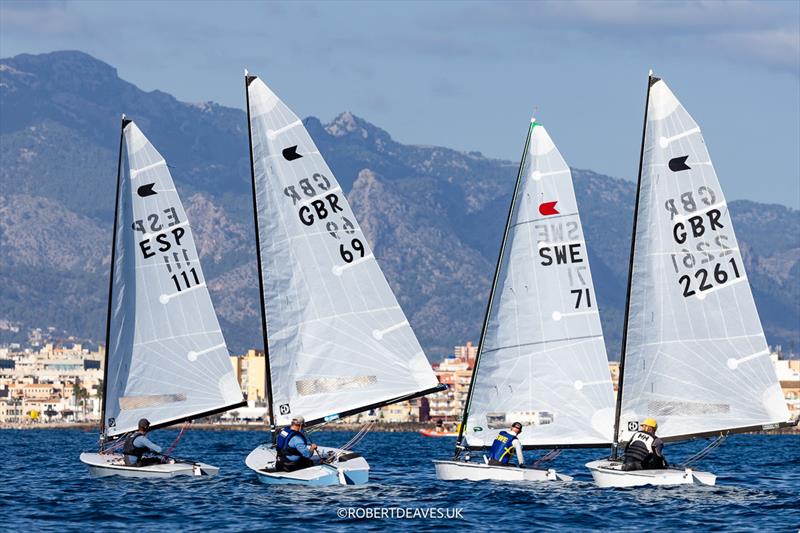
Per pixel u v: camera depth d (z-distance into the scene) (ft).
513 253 578.66
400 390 596.29
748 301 554.46
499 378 578.25
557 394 573.74
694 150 555.69
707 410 553.64
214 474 605.31
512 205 579.48
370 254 596.29
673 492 538.47
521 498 518.37
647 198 557.74
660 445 550.36
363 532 438.40
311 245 591.78
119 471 597.93
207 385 625.82
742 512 485.56
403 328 598.34
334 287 593.42
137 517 472.03
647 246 557.33
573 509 489.67
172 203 629.10
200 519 466.70
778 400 551.59
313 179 593.42
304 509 490.90
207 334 626.64
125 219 628.28
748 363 552.82
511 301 578.25
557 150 578.66
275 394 588.50
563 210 577.43
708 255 554.87
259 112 590.55
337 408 590.96
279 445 563.07
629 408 559.38
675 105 556.51
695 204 554.46
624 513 480.23
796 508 497.87
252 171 590.14
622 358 560.20
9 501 525.75
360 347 593.83
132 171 627.87
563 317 574.97
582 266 574.97
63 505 508.12
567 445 572.92
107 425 621.72
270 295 589.32
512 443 571.28
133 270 625.82
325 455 577.84
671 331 554.87
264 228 589.73
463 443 582.35
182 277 626.64
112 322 624.59
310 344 590.55
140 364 624.18
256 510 488.44
